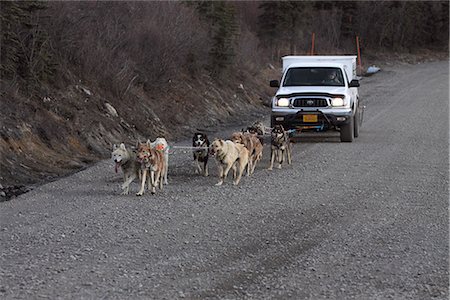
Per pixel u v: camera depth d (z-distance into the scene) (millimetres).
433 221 11305
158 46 26422
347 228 10875
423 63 65250
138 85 24750
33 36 19984
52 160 16875
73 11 23516
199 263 8992
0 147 15883
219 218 11469
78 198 13008
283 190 13844
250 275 8555
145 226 10883
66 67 21516
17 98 18328
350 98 20906
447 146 19891
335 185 14352
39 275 8422
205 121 26188
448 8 75562
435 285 8242
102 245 9773
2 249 9555
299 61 23734
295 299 7734
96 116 20500
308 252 9562
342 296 7848
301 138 22047
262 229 10789
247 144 15242
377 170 16109
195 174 15727
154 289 7977
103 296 7719
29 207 12250
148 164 13180
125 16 26891
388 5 68562
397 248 9773
